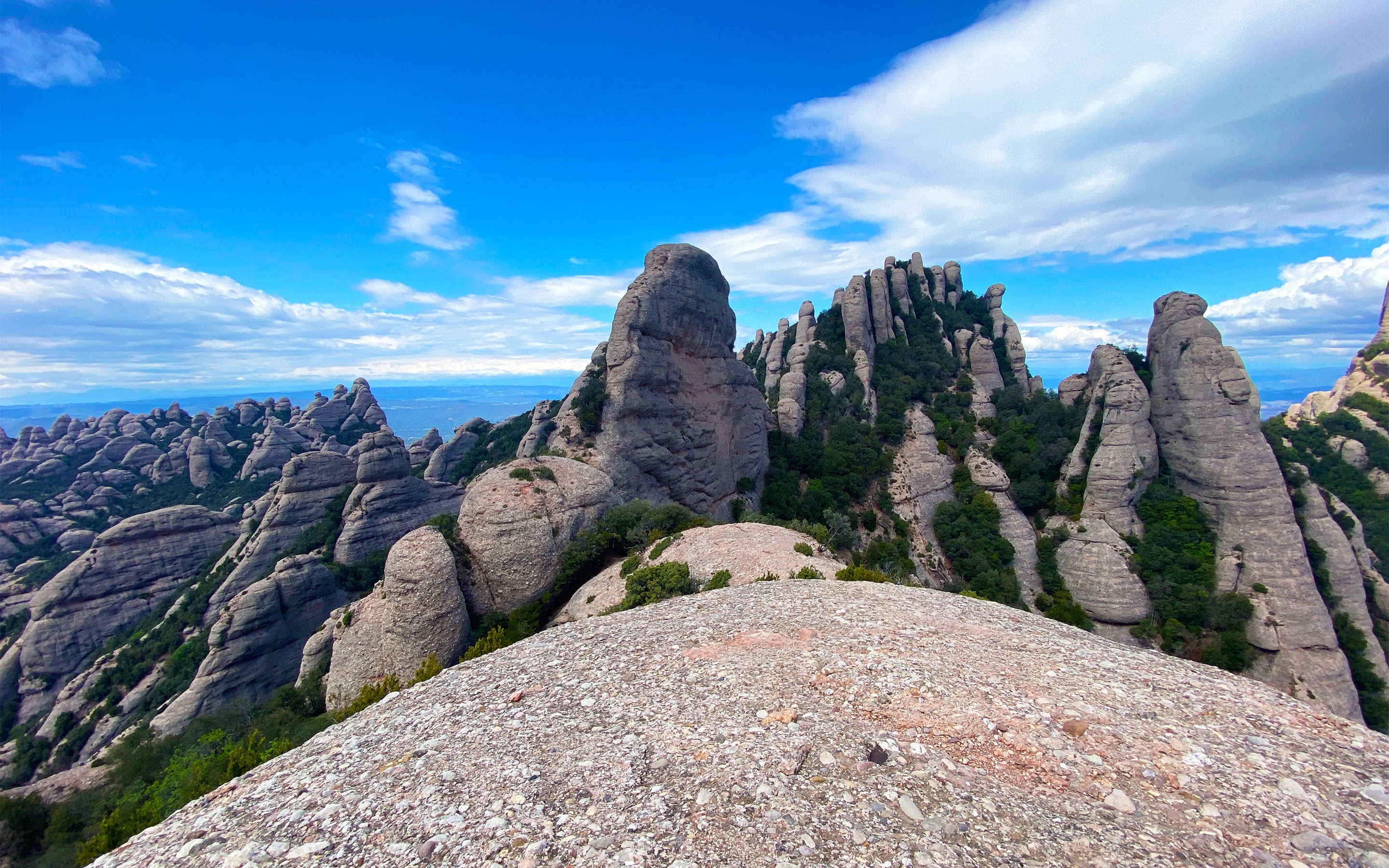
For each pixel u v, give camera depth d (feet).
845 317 315.99
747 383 255.91
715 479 223.51
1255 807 30.09
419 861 30.32
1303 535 183.42
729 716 42.55
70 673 228.22
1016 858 27.07
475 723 47.11
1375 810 29.50
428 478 395.96
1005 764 34.68
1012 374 341.62
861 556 189.78
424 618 126.41
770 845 28.73
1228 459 183.83
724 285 244.22
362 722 52.19
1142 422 204.44
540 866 28.81
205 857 32.71
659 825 31.04
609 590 133.80
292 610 205.57
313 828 34.37
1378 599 189.16
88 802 118.73
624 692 49.65
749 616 67.36
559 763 38.60
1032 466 237.86
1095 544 195.31
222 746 111.86
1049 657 51.06
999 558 209.46
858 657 50.85
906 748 36.42
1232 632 167.84
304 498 252.21
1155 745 36.19
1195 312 205.46
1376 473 245.45
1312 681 158.92
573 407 203.10
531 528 148.05
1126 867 26.35
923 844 28.12
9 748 195.31
